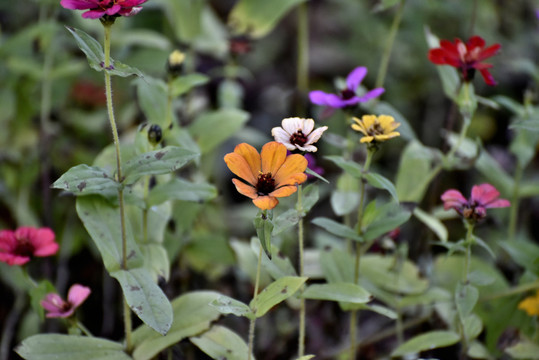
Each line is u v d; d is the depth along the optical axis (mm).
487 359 1575
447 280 1645
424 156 1587
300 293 1487
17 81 1786
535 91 1706
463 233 1799
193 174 1742
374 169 1863
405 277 1604
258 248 1482
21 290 1685
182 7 1798
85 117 1847
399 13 1645
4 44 1711
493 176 1671
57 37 1809
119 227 1484
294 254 1718
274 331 1703
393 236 1594
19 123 1790
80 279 1745
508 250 1578
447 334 1537
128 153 1583
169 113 1569
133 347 1489
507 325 1587
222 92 1802
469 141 1671
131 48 1870
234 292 1713
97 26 1797
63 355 1469
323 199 1807
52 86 1820
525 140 1653
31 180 1729
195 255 1636
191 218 1616
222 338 1483
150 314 1442
